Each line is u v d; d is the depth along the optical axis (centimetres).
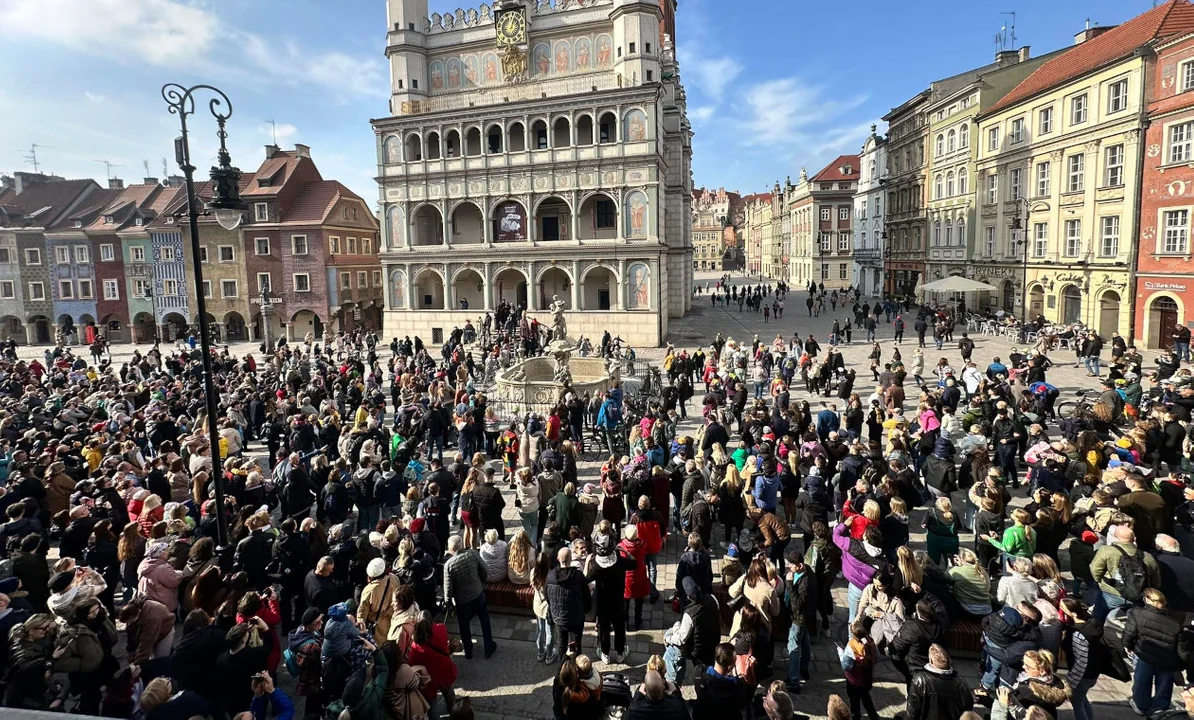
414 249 5297
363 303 6475
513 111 4903
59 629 768
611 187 4781
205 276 6075
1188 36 3219
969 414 1817
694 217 18288
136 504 1224
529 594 1139
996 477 1157
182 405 2138
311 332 6103
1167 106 3356
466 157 5062
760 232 15475
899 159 6762
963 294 5325
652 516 1133
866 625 877
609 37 4928
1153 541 1056
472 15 5228
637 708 681
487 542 1182
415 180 5238
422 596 981
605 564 973
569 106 4778
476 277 5512
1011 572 908
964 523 1426
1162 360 2456
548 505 1258
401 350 4234
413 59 5309
